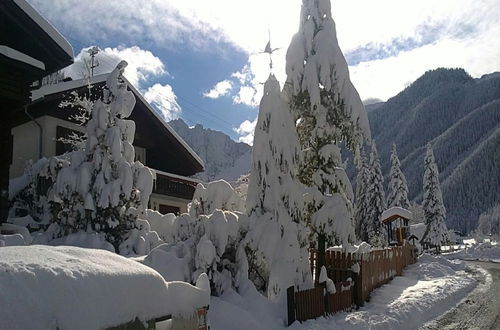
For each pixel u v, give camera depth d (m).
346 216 12.87
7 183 14.23
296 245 11.43
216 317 9.09
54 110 21.64
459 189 152.25
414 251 29.42
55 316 3.49
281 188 11.84
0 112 14.33
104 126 15.02
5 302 3.25
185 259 10.18
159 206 27.36
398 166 58.59
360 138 13.55
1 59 13.45
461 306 14.79
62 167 15.35
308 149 13.78
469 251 50.03
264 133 12.13
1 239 9.88
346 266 13.87
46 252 4.24
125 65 15.78
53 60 15.64
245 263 10.92
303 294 10.83
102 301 3.94
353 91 13.48
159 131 27.67
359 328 10.55
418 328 11.49
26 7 14.36
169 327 4.90
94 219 14.38
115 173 14.64
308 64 13.45
